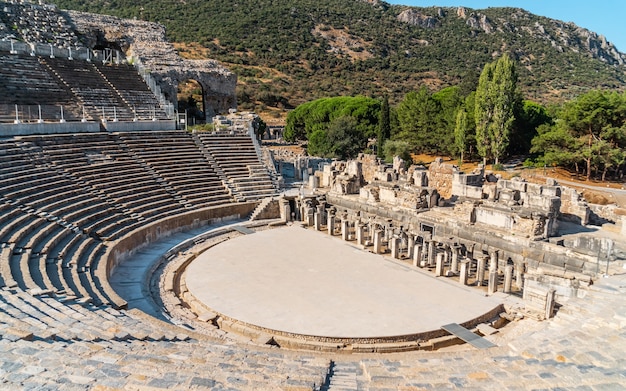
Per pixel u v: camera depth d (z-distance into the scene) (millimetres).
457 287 24906
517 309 22266
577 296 21156
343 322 20422
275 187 42031
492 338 19719
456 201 33531
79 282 20266
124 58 61062
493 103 62188
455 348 18984
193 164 40594
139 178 35156
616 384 12000
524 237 27078
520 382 12469
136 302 22406
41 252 21672
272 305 22094
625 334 15789
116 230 28703
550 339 16531
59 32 56250
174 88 63062
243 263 28094
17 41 46375
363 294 23609
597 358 13992
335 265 27984
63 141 34000
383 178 38219
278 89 118062
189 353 14086
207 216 36312
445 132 72062
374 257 29688
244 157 44312
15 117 34250
